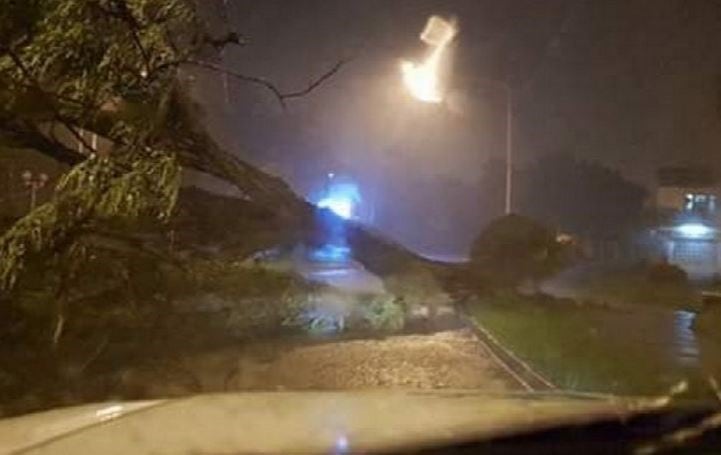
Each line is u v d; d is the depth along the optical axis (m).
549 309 24.25
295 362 17.09
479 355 18.48
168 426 3.38
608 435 3.33
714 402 3.79
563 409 3.61
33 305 14.27
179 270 17.25
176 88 14.95
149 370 14.88
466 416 3.51
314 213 19.14
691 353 18.69
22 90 13.41
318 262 23.88
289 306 20.16
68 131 15.43
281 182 18.88
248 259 19.09
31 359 13.93
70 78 13.44
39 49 13.06
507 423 3.37
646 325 24.38
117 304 15.91
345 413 3.57
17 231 12.95
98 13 13.12
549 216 76.56
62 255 13.34
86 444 3.23
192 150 16.95
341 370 16.75
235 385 15.04
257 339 18.30
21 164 15.99
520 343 19.20
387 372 16.88
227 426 3.38
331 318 20.27
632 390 14.11
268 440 3.21
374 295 21.95
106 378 14.20
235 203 18.11
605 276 45.34
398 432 3.28
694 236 72.62
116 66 13.45
